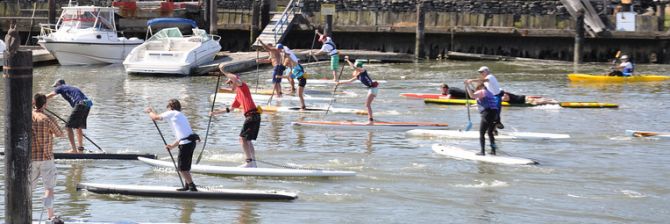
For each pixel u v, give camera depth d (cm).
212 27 7888
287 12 8212
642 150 3253
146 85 5606
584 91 5456
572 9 7819
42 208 2231
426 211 2302
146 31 7994
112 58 7094
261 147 3203
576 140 3475
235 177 2653
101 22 7131
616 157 3098
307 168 2795
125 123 3806
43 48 7425
